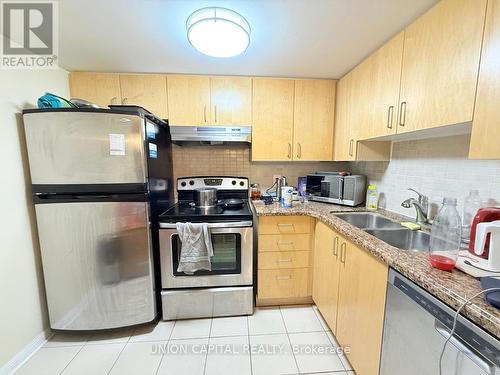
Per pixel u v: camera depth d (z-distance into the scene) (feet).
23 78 4.75
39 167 4.58
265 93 6.69
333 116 6.95
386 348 3.22
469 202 3.76
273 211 5.96
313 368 4.46
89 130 4.59
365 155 5.80
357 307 3.98
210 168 7.86
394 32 4.38
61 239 4.84
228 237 5.82
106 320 5.17
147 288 5.32
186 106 6.51
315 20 4.01
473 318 2.01
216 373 4.36
